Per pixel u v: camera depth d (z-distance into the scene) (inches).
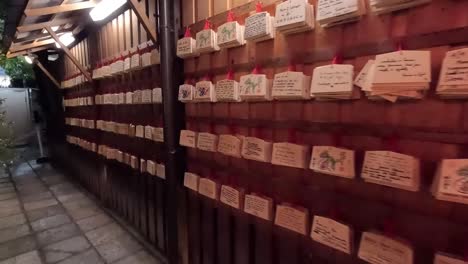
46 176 281.0
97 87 177.0
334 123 55.6
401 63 41.0
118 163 163.2
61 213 180.4
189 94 87.4
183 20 94.8
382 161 45.3
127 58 127.6
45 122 367.2
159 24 97.3
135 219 149.7
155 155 121.0
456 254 42.2
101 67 161.8
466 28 38.7
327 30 54.5
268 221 73.5
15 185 248.1
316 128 58.6
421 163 44.7
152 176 128.9
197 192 98.7
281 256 71.1
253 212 71.7
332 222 54.6
